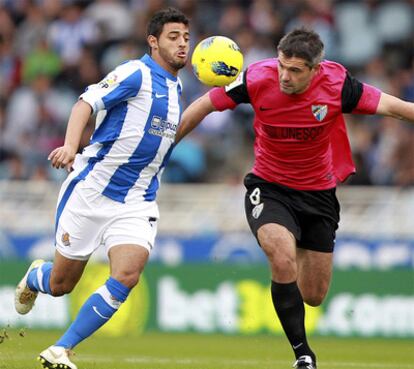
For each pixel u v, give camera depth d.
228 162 60.69
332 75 27.36
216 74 27.34
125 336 46.84
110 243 26.44
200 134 61.12
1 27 69.25
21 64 67.38
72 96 65.56
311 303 30.52
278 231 27.19
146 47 66.31
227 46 27.36
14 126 64.44
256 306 47.91
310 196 28.72
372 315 48.03
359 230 52.62
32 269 29.34
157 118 26.55
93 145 26.84
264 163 28.58
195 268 48.50
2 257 52.00
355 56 67.81
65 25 67.88
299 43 25.98
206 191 53.97
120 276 25.92
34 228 53.56
